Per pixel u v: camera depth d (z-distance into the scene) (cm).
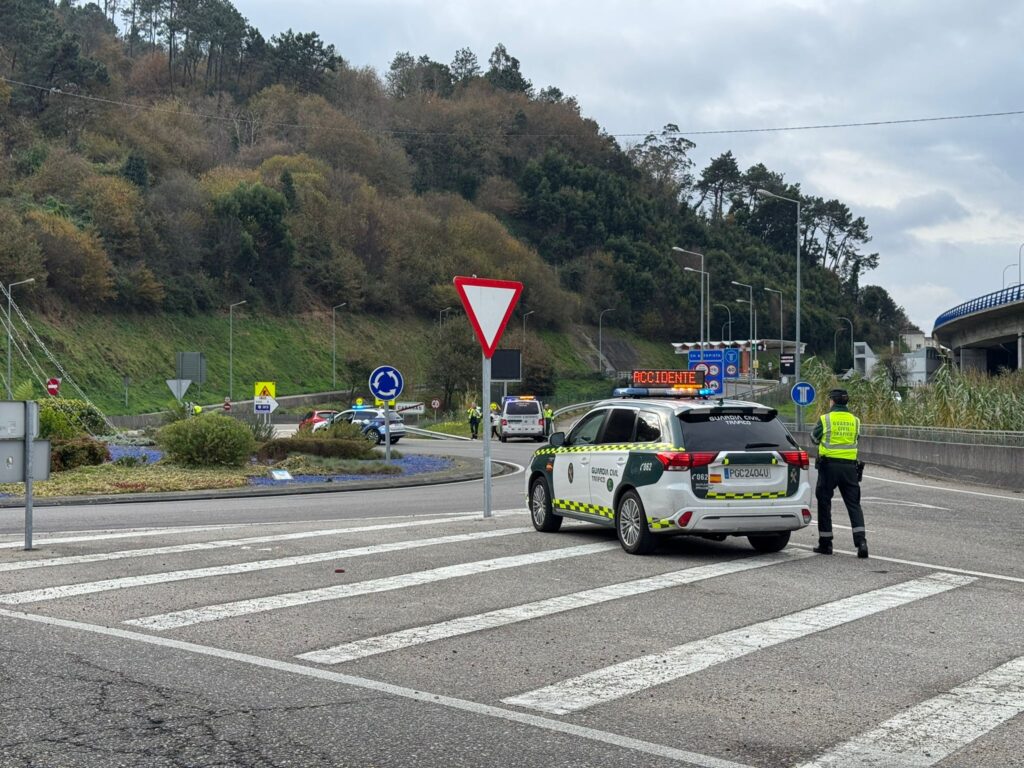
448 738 574
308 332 10656
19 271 8012
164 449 2767
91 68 11706
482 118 16312
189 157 12312
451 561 1169
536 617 890
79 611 899
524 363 10100
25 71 11669
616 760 542
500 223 14262
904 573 1127
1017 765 541
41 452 1250
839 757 551
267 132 13900
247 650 769
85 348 8219
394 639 808
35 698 643
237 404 8575
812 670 725
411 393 10019
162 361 8856
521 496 2134
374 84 16338
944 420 3597
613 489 1276
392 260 12119
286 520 1628
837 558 1234
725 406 1234
